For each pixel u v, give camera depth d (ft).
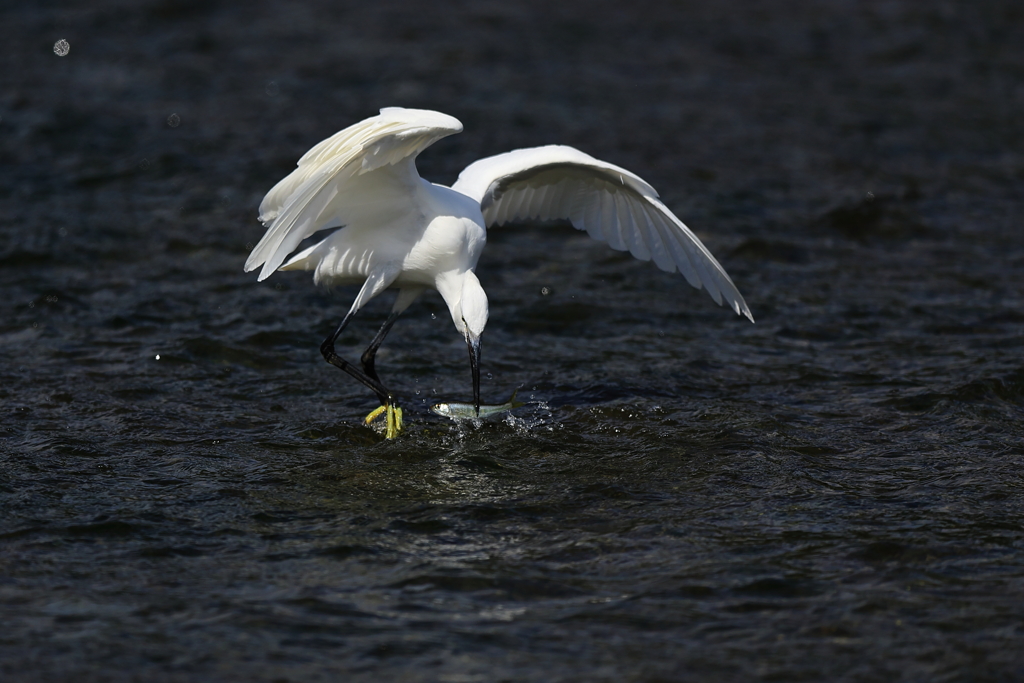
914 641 24.76
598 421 38.70
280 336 46.88
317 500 32.04
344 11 112.57
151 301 50.08
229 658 23.82
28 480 32.78
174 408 39.27
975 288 54.08
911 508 31.50
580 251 59.82
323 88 88.28
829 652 24.38
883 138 80.74
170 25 105.40
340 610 25.88
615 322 49.85
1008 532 29.91
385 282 37.55
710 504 31.89
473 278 36.99
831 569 27.96
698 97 89.40
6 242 56.29
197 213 62.54
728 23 112.16
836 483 33.37
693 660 24.06
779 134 81.05
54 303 49.32
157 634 24.75
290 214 31.86
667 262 40.68
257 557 28.45
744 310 37.60
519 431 37.78
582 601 26.48
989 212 66.39
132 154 71.77
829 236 62.08
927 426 38.11
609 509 31.58
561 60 98.17
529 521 30.78
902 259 58.54
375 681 23.15
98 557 28.27
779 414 39.29
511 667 23.72
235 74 91.61
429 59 96.63
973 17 114.01
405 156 33.40
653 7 117.50
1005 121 84.84
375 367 44.09
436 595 26.66
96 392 40.34
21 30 101.24
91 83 87.51
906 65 99.19
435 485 33.24
